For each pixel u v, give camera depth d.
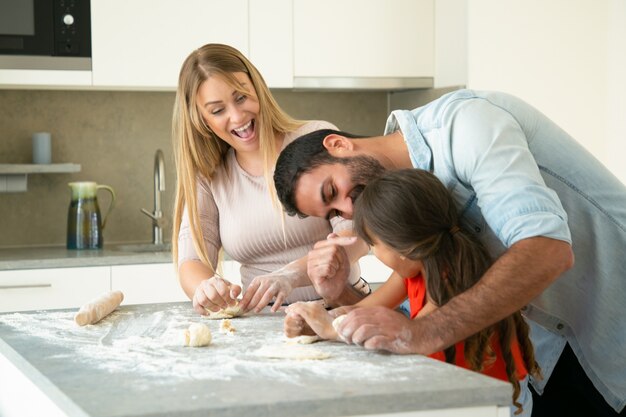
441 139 1.63
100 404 1.18
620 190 1.75
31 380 1.48
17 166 3.53
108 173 3.91
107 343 1.65
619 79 3.71
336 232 2.23
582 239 1.73
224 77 2.20
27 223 3.82
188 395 1.22
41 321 1.93
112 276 3.29
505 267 1.45
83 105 3.87
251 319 1.94
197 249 2.33
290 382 1.28
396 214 1.56
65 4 3.45
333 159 1.67
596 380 1.81
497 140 1.55
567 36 3.67
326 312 1.65
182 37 3.55
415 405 1.22
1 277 3.19
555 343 1.82
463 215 1.71
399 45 3.79
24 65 3.42
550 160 1.70
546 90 3.67
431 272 1.59
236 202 2.34
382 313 1.49
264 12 3.62
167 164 3.97
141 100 3.93
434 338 1.45
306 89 3.81
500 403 1.25
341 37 3.72
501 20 3.61
